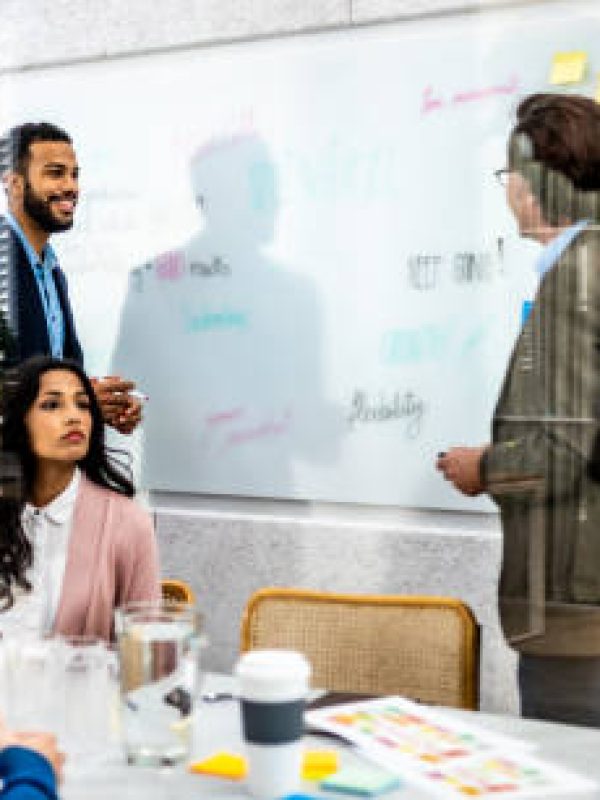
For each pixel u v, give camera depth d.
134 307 3.25
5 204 3.34
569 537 2.19
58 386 1.91
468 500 2.82
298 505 3.07
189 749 1.34
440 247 2.84
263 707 1.22
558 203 2.46
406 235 2.89
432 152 2.84
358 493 2.98
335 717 1.53
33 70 3.38
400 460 2.92
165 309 3.22
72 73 3.32
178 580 3.22
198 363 3.18
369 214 2.93
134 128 3.24
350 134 2.95
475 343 2.80
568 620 2.16
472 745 1.42
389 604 2.06
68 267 3.31
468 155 2.79
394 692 2.01
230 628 3.14
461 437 2.83
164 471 3.24
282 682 1.22
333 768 1.32
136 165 3.24
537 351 2.34
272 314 3.08
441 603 2.02
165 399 3.23
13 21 3.37
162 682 1.32
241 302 3.12
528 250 2.70
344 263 2.97
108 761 1.34
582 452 2.22
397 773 1.31
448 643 1.99
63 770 1.29
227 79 3.11
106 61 3.27
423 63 2.84
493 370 2.78
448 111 2.81
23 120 3.37
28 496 1.87
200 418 3.18
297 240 3.04
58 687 1.42
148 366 3.25
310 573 3.04
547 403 2.30
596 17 2.62
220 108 3.12
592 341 2.28
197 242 3.17
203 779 1.28
